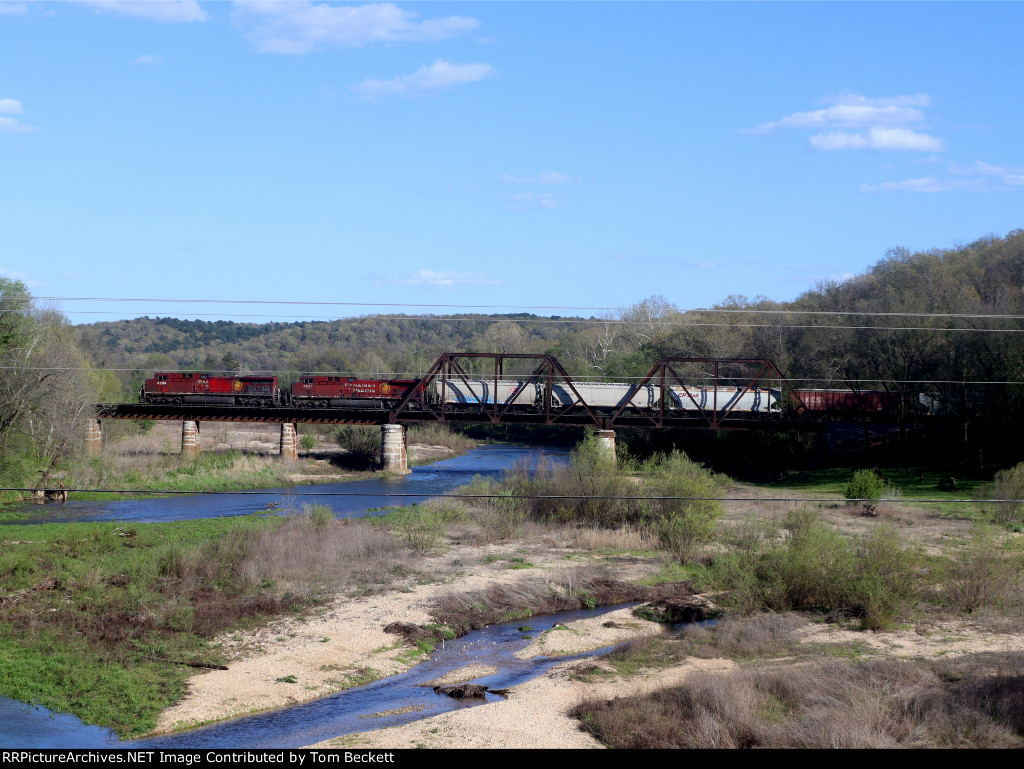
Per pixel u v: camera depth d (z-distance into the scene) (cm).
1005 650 2903
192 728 2386
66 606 3359
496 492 5894
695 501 5084
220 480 7700
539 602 3791
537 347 18100
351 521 5475
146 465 8156
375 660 3014
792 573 3631
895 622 3338
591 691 2634
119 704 2495
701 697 2425
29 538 4575
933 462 7900
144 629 3162
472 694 2666
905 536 4722
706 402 8206
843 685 2453
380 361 17625
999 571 3625
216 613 3372
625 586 4019
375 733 2303
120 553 4288
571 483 5653
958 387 7162
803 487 7406
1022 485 5362
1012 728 2162
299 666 2903
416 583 3994
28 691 2564
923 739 2105
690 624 3381
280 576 3947
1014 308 6769
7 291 6512
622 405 8225
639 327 13912
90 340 12388
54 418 6794
